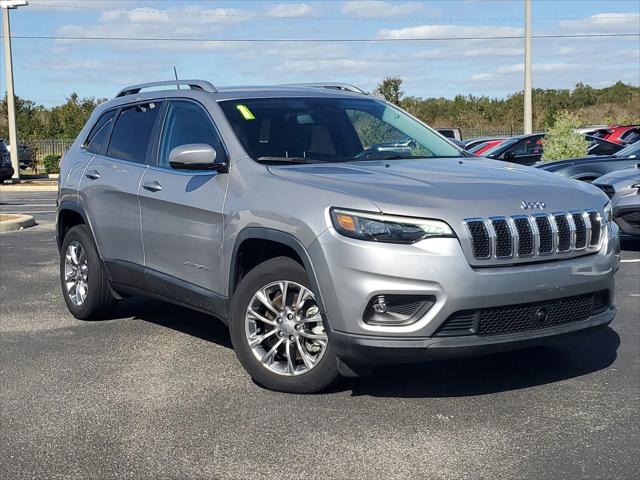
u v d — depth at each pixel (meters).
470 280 4.45
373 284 4.46
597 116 51.28
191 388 5.25
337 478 3.91
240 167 5.38
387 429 4.50
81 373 5.61
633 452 4.15
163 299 6.19
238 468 4.05
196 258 5.62
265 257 5.38
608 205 5.19
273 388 5.10
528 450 4.19
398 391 5.10
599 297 5.04
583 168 12.45
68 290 7.25
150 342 6.39
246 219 5.11
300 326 4.93
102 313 7.07
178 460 4.16
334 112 6.09
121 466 4.11
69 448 4.34
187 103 6.14
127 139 6.67
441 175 5.08
